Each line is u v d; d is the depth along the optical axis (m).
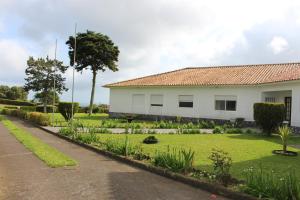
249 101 27.81
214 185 7.57
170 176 8.83
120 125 24.98
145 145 14.88
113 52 45.53
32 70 44.38
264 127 20.02
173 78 34.62
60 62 45.25
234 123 27.31
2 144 15.49
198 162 10.47
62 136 18.81
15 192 7.41
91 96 45.19
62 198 6.98
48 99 45.38
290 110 25.34
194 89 31.20
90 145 14.69
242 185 7.43
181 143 15.78
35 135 20.00
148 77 37.69
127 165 10.62
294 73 25.45
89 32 44.94
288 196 6.42
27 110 41.88
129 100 36.22
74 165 10.47
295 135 20.97
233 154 12.54
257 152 13.13
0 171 9.56
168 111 33.03
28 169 9.85
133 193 7.40
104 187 7.88
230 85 28.34
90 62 44.78
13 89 78.88
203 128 25.36
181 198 7.07
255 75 29.17
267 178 7.12
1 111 48.97
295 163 10.85
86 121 30.94
